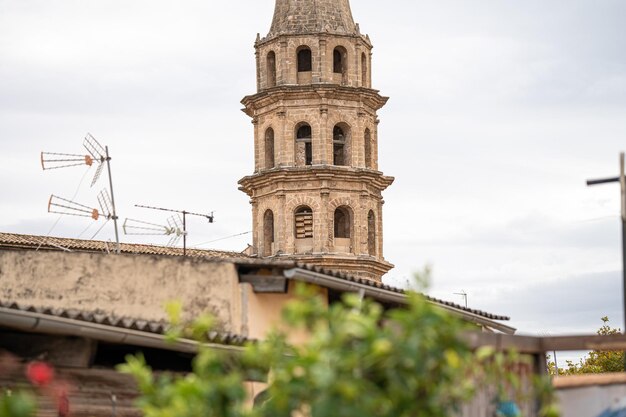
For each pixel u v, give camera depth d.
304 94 91.62
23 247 68.19
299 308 17.72
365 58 93.88
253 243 92.38
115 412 28.70
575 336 25.22
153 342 29.12
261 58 94.25
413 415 17.36
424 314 17.25
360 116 92.12
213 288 36.75
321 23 93.06
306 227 90.75
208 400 17.11
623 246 27.72
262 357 18.19
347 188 91.00
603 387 24.34
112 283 37.66
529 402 24.06
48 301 38.03
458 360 17.59
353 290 37.75
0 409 15.66
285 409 17.20
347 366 16.91
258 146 93.19
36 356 28.91
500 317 45.03
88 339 29.06
